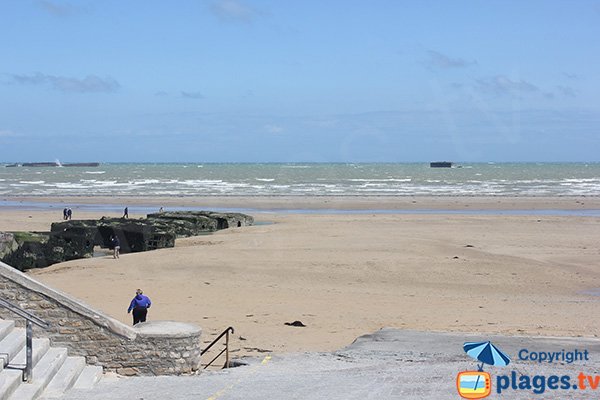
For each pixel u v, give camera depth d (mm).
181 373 13938
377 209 68562
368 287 28688
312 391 11828
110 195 87000
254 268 32656
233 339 19578
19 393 10797
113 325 13797
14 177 142625
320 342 19250
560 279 31203
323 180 128375
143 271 31938
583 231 49094
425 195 86625
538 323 21906
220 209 69250
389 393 11609
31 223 54250
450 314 23453
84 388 12227
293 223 54406
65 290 27031
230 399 11383
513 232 48281
